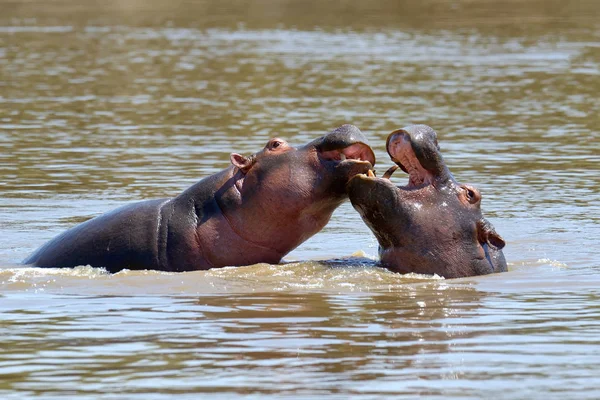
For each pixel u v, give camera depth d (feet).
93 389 53.47
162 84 227.61
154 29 336.08
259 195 82.99
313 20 359.05
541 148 154.92
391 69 247.50
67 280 79.56
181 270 83.56
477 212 83.51
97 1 428.15
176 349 60.34
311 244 98.17
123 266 84.33
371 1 414.82
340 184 81.82
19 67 253.24
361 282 78.79
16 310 70.33
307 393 52.42
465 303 72.18
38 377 55.57
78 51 282.97
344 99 204.74
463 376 55.11
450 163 143.33
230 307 70.79
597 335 63.00
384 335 63.26
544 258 90.33
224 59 266.77
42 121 181.27
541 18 352.69
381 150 151.84
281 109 192.65
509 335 63.26
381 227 82.17
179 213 85.15
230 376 55.31
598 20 344.28
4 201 118.42
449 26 335.67
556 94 211.41
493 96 208.95
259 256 84.28
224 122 179.11
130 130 172.24
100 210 112.98
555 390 52.65
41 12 387.55
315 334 63.52
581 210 112.78
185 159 145.79
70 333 64.13
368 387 53.26
